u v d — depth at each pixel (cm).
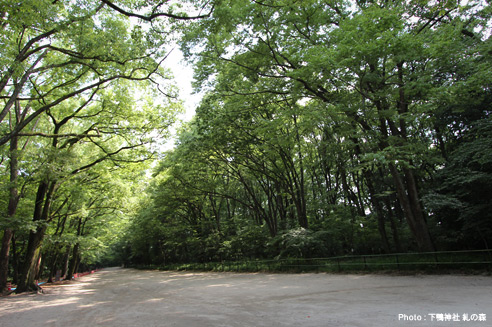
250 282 1658
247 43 1425
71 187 2044
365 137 1427
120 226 4262
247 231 2769
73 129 2211
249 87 1748
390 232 2162
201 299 1152
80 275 4941
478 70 1183
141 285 2061
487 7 1341
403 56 1205
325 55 1124
